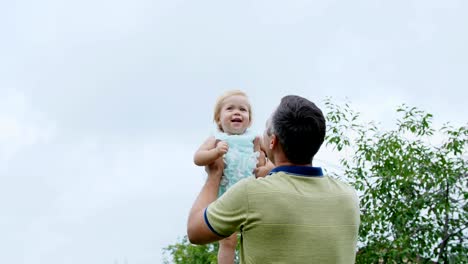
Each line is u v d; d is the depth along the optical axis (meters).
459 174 7.76
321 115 2.30
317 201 2.22
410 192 7.84
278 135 2.30
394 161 7.61
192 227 2.36
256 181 2.23
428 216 7.68
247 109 3.24
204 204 2.71
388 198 7.65
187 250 13.92
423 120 7.96
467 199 7.59
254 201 2.18
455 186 7.76
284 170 2.29
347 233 2.25
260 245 2.17
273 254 2.16
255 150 3.18
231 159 3.03
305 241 2.16
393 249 7.14
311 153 2.31
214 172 2.99
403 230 7.51
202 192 2.93
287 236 2.15
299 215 2.17
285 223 2.15
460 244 7.54
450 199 7.73
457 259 7.36
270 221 2.15
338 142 7.93
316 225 2.18
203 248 13.81
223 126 3.20
